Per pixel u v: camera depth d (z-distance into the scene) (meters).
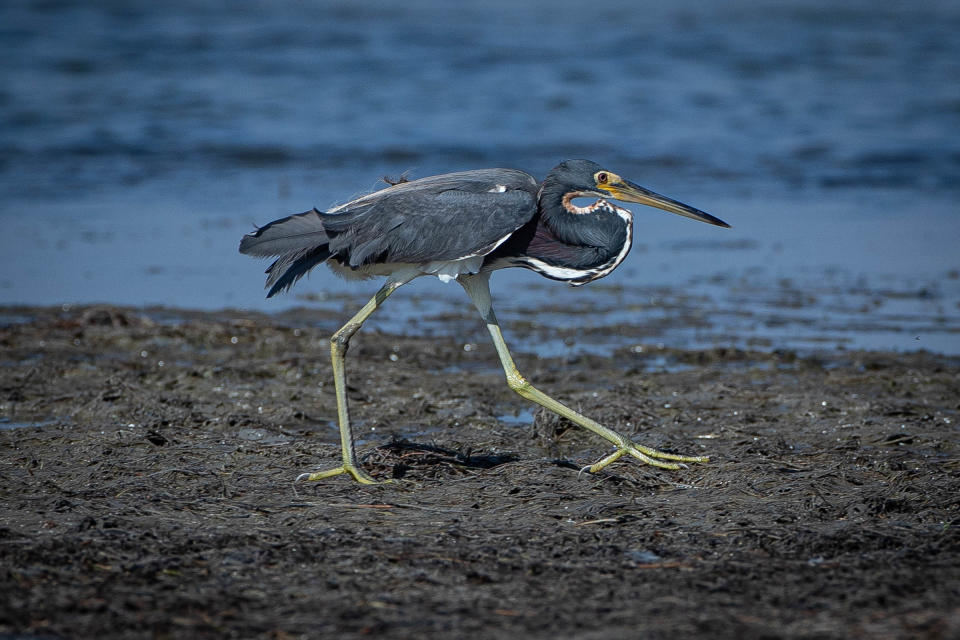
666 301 17.77
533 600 7.00
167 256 20.25
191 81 36.66
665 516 8.71
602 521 8.56
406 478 9.77
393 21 49.03
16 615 6.73
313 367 13.67
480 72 38.78
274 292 9.62
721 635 6.43
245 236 9.76
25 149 28.61
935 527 8.32
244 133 30.83
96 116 32.06
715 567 7.53
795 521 8.56
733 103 35.16
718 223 10.06
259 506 8.98
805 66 40.47
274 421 11.71
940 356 14.38
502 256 10.02
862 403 12.09
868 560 7.61
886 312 16.92
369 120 32.41
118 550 7.86
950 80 38.28
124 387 12.36
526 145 29.80
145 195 25.00
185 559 7.71
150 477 9.70
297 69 38.72
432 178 10.14
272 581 7.36
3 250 20.39
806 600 6.92
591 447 11.05
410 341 15.13
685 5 56.16
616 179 10.07
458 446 10.92
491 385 13.15
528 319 16.80
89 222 22.66
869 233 22.48
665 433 11.24
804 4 56.69
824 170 27.95
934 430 11.20
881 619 6.57
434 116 33.03
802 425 11.52
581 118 33.03
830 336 15.59
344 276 10.35
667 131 31.67
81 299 17.50
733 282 18.97
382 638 6.48
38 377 13.09
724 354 14.47
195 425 11.47
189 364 13.98
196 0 54.19
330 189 25.41
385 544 8.02
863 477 9.76
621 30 47.38
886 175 27.48
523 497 9.20
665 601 6.96
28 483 9.47
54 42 41.78
